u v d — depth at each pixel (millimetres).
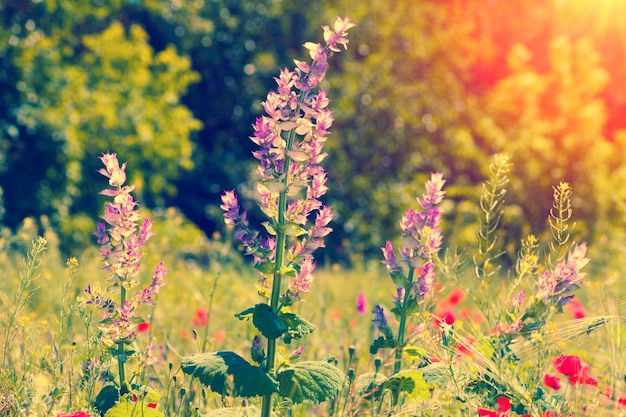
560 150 19422
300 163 2865
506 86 21672
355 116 23297
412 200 21938
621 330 3496
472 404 2900
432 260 3221
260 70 25297
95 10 20969
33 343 3457
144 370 3094
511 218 16141
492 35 26141
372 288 8148
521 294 3174
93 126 18719
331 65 23781
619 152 19906
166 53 21219
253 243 2854
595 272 8141
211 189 25250
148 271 6680
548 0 26703
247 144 25953
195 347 4402
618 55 26484
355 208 22594
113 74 20203
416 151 23016
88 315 3146
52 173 17516
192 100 25812
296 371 2816
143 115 19891
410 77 23578
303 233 2816
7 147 17328
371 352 3160
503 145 20406
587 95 21375
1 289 5289
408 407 2857
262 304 2832
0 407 2896
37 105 18141
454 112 22797
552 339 2998
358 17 23766
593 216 16562
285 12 25125
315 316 5109
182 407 3201
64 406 3006
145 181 20156
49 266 7328
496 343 3066
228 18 25406
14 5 20047
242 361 2768
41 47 18609
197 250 12977
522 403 2863
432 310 3793
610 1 26578
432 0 24062
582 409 2855
